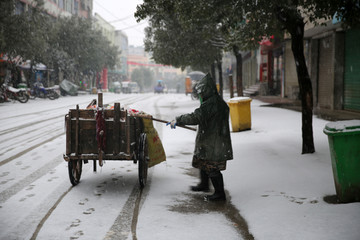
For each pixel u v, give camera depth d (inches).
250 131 443.5
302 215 165.9
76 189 221.0
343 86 639.8
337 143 177.0
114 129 215.5
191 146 365.7
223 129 195.5
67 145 218.5
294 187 209.2
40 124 539.2
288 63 1003.9
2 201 197.0
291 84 991.0
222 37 713.6
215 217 174.1
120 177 251.0
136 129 228.5
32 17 1054.4
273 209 177.0
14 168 273.0
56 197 204.7
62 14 1978.3
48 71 1579.7
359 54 578.2
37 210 183.0
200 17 313.0
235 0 295.3
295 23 282.5
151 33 805.9
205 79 195.3
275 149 320.5
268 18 327.0
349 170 177.8
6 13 964.6
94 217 173.9
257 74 1530.5
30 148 353.7
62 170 267.3
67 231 156.9
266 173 243.6
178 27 741.3
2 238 149.4
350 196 178.7
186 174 258.5
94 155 218.1
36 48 1054.4
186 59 785.6
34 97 1223.5
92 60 1804.9
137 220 170.1
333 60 634.2
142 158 220.5
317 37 703.1
